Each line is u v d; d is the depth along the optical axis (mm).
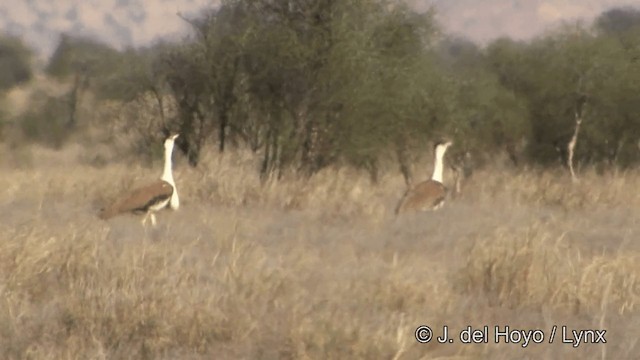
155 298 30844
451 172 89000
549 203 64250
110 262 36812
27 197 62344
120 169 94188
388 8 76625
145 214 49781
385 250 45188
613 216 58000
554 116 104438
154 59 99375
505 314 33562
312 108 71625
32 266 35906
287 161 72375
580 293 34469
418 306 33844
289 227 51250
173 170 76125
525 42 116375
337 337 28000
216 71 78938
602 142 102938
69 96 182000
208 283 35344
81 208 57688
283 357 27906
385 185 76875
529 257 36625
